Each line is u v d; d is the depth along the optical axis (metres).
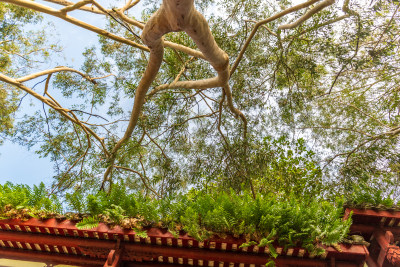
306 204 4.44
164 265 4.37
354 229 4.34
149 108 8.30
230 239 4.03
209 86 6.02
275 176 6.88
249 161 7.52
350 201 4.43
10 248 4.59
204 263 4.34
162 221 4.27
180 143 8.55
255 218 4.13
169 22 3.46
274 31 8.00
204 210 4.30
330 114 8.76
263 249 4.08
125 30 8.90
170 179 7.88
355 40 6.30
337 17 6.18
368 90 8.19
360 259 3.95
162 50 4.55
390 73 7.54
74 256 4.49
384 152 6.86
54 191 8.52
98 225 4.23
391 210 4.28
